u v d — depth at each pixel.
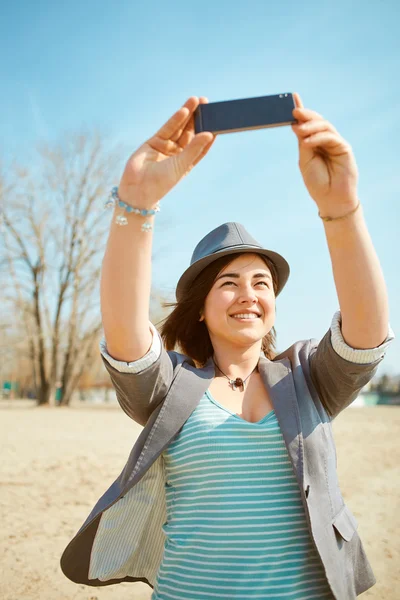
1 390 61.41
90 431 12.84
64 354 29.81
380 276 1.67
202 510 1.69
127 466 1.81
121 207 1.60
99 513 1.80
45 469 7.16
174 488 1.83
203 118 1.55
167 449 1.83
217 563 1.62
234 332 1.97
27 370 50.31
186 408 1.81
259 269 2.04
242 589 1.58
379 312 1.67
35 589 3.29
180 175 1.57
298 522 1.68
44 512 5.05
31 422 15.59
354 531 1.74
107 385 47.41
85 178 28.44
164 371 1.82
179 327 2.25
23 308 27.98
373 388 48.56
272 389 1.86
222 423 1.77
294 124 1.54
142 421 1.94
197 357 2.33
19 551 3.96
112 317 1.65
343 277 1.67
